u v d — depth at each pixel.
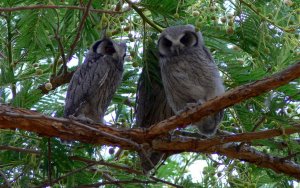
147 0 9.79
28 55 10.52
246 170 9.99
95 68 11.08
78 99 10.91
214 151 9.24
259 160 9.37
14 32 10.57
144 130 8.27
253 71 9.85
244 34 10.03
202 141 8.76
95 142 8.17
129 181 8.95
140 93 10.73
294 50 9.68
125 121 10.27
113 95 11.54
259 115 9.41
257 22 9.84
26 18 9.54
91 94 10.97
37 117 7.41
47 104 10.84
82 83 10.96
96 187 9.41
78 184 10.08
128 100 11.93
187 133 10.72
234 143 9.28
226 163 10.08
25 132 9.17
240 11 9.62
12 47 10.70
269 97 8.35
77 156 9.52
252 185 9.76
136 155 10.77
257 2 9.95
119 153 10.62
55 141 8.81
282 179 10.67
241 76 10.17
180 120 8.02
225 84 10.70
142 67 10.85
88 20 10.00
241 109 9.52
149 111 11.09
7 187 9.12
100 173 10.12
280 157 9.48
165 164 11.41
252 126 9.48
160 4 9.76
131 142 7.58
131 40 9.99
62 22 10.59
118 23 9.31
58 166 9.06
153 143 8.80
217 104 7.66
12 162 9.48
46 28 9.73
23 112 7.73
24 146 9.45
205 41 11.15
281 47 9.84
